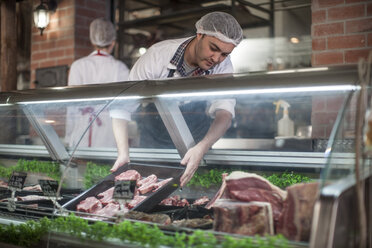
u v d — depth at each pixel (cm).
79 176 245
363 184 151
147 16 569
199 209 213
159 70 284
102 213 211
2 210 232
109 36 410
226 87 204
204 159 257
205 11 535
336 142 158
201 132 252
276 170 242
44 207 219
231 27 247
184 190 251
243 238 162
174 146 259
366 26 336
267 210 168
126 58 565
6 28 535
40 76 535
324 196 136
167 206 225
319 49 355
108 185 244
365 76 171
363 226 140
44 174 250
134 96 226
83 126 243
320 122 202
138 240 170
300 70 195
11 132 262
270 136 543
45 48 534
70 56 511
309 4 524
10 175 255
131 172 253
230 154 251
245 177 186
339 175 150
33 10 541
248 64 589
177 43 283
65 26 515
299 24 541
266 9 553
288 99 210
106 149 259
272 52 569
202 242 160
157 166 255
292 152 239
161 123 261
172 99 223
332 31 350
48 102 243
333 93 182
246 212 170
